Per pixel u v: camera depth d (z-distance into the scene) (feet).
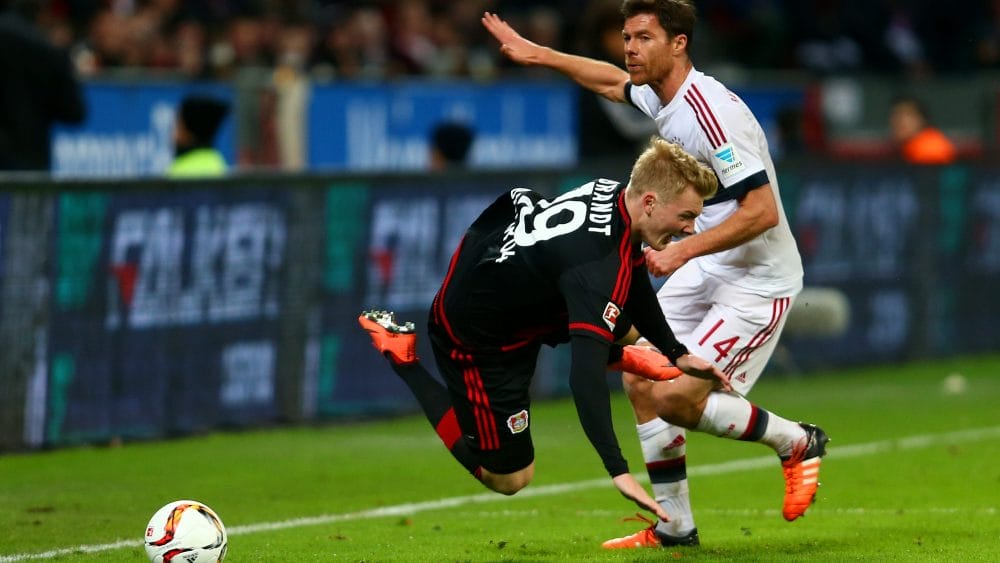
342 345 122.01
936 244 163.43
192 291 112.06
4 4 134.92
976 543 73.36
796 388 143.33
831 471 100.01
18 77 127.24
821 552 70.69
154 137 152.25
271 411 118.21
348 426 120.78
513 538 76.48
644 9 69.82
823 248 151.94
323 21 200.03
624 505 88.48
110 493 90.84
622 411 129.08
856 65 242.99
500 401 65.05
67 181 103.96
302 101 158.40
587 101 154.61
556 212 62.18
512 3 217.36
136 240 108.37
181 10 180.24
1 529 79.00
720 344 71.87
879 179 157.07
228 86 154.71
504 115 176.76
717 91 69.72
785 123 186.70
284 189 116.88
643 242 63.05
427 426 121.29
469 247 65.31
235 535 77.87
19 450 103.55
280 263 117.39
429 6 203.62
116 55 163.63
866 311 157.28
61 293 104.53
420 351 126.31
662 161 61.00
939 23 266.16
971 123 215.31
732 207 71.41
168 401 111.45
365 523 81.97
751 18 232.53
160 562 61.57
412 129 169.48
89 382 106.73
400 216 124.36
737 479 98.07
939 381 148.46
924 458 105.40
